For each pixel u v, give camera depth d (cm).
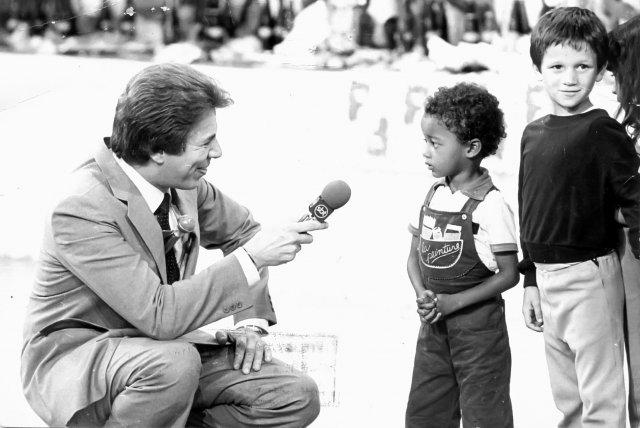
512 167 675
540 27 331
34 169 603
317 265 495
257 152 673
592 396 318
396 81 811
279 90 797
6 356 374
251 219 331
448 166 331
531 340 422
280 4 920
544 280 330
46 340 284
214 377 295
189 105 280
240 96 793
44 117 701
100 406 279
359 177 638
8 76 805
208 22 923
